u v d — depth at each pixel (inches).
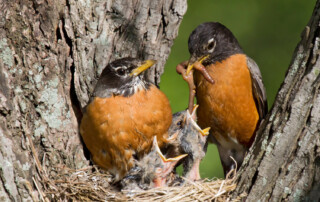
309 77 318.0
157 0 426.9
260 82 463.2
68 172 394.3
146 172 410.6
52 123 385.1
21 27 362.0
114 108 404.2
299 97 320.2
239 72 456.8
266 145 334.3
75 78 410.3
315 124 310.2
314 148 307.4
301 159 311.6
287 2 752.3
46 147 384.2
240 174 357.7
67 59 402.0
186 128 444.5
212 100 461.1
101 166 424.8
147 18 428.8
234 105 458.9
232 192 357.7
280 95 336.2
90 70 415.2
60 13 388.8
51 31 378.9
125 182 419.2
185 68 470.3
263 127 354.6
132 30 427.2
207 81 458.9
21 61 363.3
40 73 374.6
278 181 319.3
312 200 303.4
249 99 461.4
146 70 448.5
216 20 759.7
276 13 759.7
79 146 414.0
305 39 329.7
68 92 403.2
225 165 504.4
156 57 443.5
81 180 396.2
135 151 415.2
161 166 408.5
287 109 327.6
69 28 395.5
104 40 414.6
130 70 406.3
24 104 356.8
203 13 761.6
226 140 486.3
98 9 407.5
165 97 426.3
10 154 319.9
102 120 403.9
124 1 415.5
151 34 432.8
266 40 752.3
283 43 742.5
